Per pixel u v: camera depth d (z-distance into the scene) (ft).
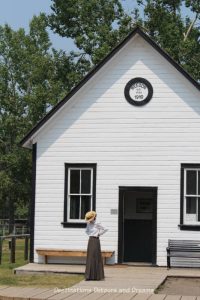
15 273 60.64
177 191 66.28
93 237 54.29
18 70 200.03
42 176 69.05
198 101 66.80
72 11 127.95
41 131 69.36
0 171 192.03
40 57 143.64
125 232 70.13
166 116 67.31
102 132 68.33
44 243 68.18
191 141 66.59
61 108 68.49
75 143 68.80
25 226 195.83
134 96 68.08
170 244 65.31
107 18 126.82
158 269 63.36
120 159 67.72
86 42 127.24
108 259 66.64
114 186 67.51
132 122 67.87
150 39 67.31
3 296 44.65
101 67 67.97
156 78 67.77
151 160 67.10
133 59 68.39
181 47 114.93
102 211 67.41
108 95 68.59
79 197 68.23
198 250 64.59
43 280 55.42
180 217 65.82
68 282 53.88
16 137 192.44
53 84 136.46
